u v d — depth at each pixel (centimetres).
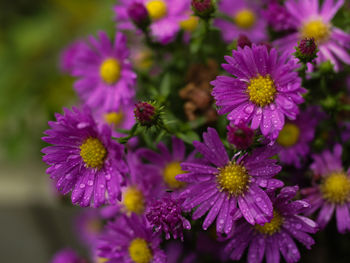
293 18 33
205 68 35
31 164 57
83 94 36
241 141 28
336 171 32
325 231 35
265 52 28
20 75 56
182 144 32
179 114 35
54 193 43
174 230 29
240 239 29
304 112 32
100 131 29
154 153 32
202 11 32
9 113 54
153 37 36
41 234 56
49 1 58
